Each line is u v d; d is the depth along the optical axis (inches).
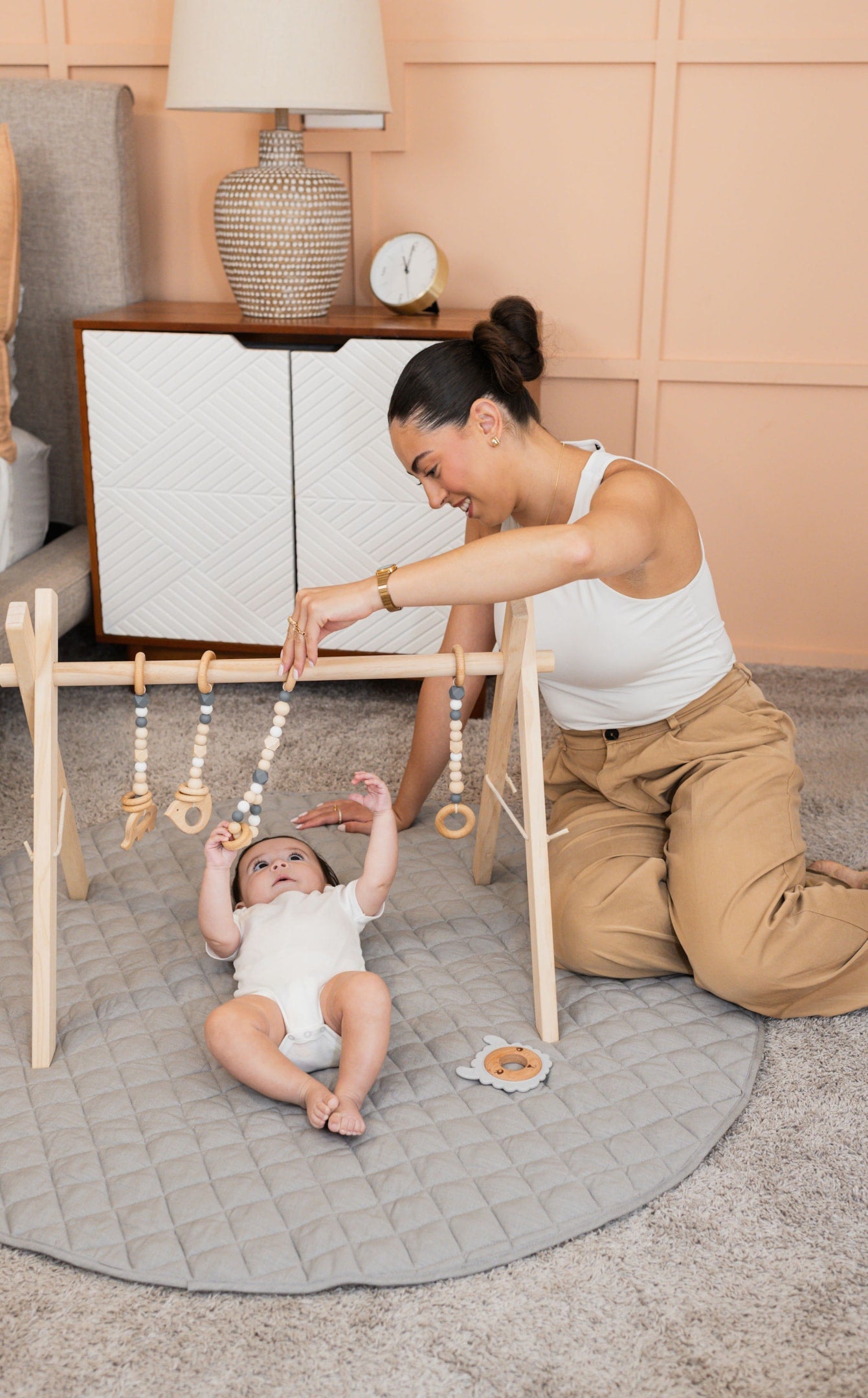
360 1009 44.4
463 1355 35.7
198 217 93.7
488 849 59.1
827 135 84.2
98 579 86.5
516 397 47.8
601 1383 34.7
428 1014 50.6
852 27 81.6
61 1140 43.3
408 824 65.8
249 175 79.4
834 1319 36.9
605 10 84.0
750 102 84.3
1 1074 46.6
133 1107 45.0
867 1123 45.4
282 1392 34.4
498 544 40.8
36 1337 36.3
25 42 91.4
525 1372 35.1
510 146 88.2
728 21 82.8
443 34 86.0
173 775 75.3
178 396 80.7
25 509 86.1
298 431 80.0
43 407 94.0
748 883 50.2
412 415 46.9
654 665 53.0
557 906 53.6
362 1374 35.0
